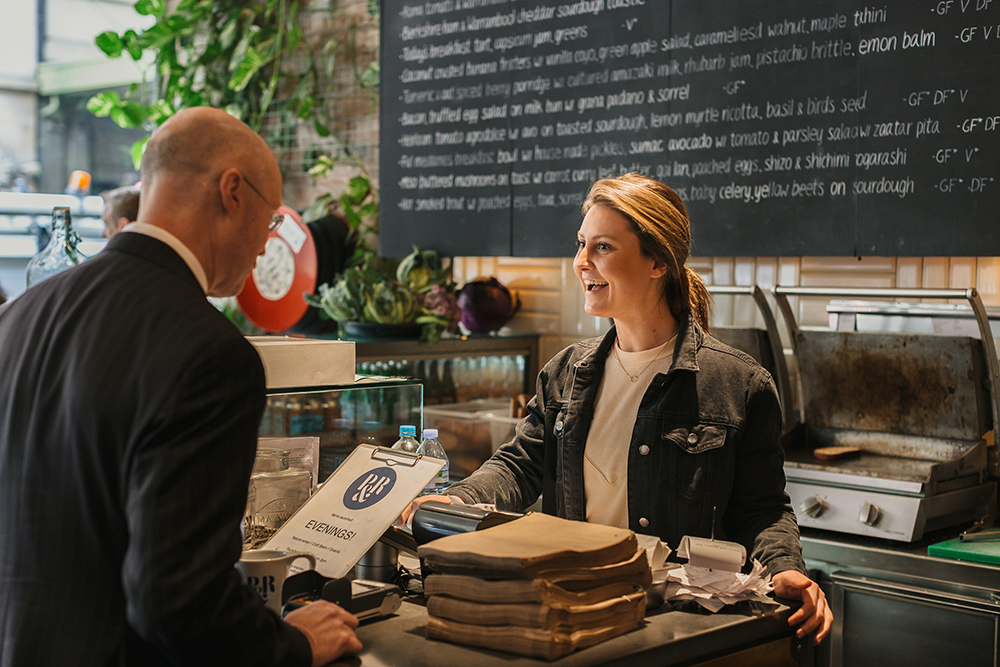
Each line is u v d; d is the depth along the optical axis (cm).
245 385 105
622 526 177
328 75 414
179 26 436
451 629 120
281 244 359
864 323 248
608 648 118
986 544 211
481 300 342
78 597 103
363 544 136
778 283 295
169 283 110
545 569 114
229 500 101
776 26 274
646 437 173
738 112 282
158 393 100
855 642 219
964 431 228
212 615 97
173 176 115
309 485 153
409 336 322
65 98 520
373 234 395
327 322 378
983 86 240
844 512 224
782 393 258
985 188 241
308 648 108
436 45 353
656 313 179
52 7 524
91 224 487
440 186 354
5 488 108
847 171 263
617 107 309
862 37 259
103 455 102
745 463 170
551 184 326
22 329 114
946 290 216
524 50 331
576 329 344
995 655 197
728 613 135
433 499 165
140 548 95
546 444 190
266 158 122
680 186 295
